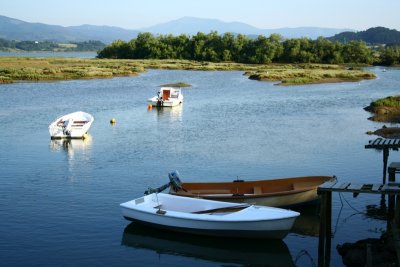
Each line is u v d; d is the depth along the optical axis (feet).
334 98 204.54
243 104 184.96
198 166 90.53
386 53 490.49
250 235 56.44
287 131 126.93
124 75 321.32
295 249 55.62
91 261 51.67
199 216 56.49
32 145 109.81
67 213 65.31
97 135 122.83
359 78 309.01
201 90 241.14
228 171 86.84
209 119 148.77
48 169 88.48
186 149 105.29
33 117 148.56
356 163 92.48
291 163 92.53
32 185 78.28
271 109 170.50
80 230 59.67
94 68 331.98
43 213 65.21
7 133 123.54
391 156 98.48
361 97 208.33
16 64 354.74
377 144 76.18
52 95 207.21
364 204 69.92
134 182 80.02
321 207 51.80
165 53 544.21
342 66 449.06
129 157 98.07
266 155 99.19
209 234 57.31
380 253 48.42
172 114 160.15
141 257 53.21
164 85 259.80
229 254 54.90
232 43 527.81
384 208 68.08
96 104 182.29
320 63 492.54
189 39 563.07
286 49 507.30
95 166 90.79
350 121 143.33
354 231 59.67
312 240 57.98
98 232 59.26
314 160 94.84
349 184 53.67
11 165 91.45
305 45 508.53
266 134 122.72
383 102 166.30
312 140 114.62
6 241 55.98
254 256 54.29
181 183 67.31
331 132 125.29
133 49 557.33
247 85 267.18
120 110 168.55
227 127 133.80
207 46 537.24
